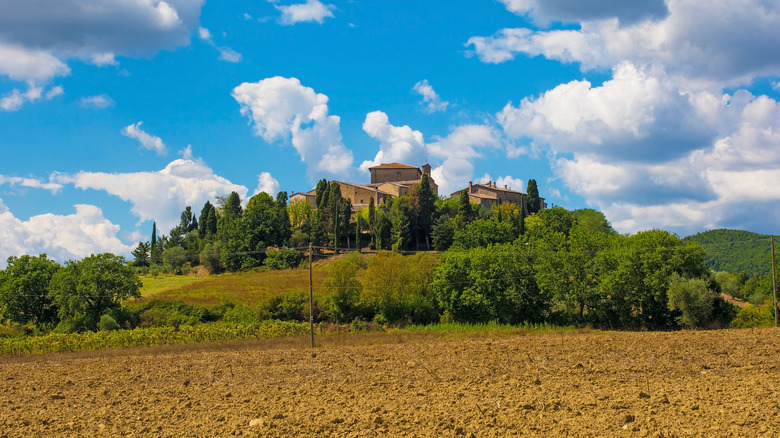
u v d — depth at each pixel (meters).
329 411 23.11
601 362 32.38
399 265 74.19
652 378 28.05
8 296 68.38
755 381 26.61
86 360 39.41
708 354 33.97
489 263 69.12
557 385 26.84
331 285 72.62
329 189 157.12
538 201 176.62
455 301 69.81
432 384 27.86
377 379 29.47
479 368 31.61
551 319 67.38
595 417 21.22
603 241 76.31
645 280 62.44
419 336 50.28
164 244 158.25
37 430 21.75
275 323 61.50
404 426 20.66
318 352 39.56
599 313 65.81
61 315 67.38
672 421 20.27
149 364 36.34
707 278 63.81
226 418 22.56
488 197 173.88
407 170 184.25
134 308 72.44
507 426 20.31
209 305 74.88
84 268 68.25
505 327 57.81
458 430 19.97
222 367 34.44
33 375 33.66
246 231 129.12
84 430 21.56
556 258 66.25
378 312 72.62
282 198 168.62
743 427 19.41
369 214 140.88
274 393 26.97
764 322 56.91
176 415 23.28
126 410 24.47
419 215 139.88
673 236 66.94
